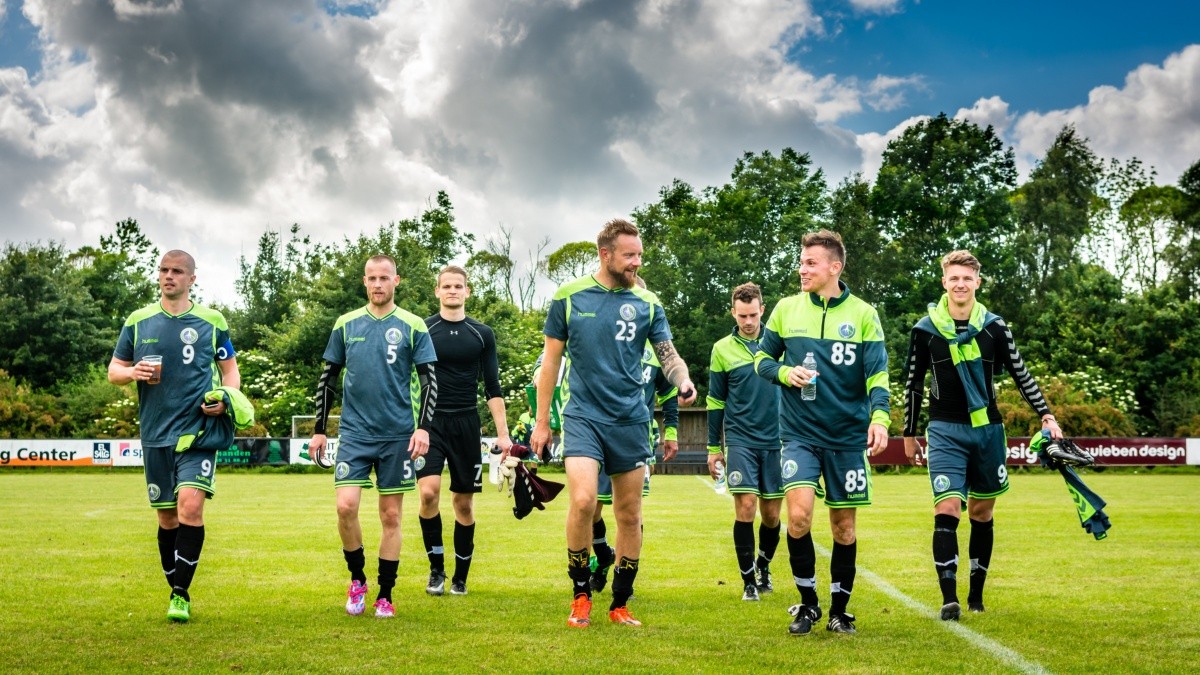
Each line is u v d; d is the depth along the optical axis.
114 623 5.48
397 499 5.90
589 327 5.55
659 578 7.54
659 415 24.61
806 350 5.48
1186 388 37.91
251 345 51.28
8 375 42.22
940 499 5.87
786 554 9.18
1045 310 45.69
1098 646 4.93
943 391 6.01
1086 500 5.96
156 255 68.19
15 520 12.33
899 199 47.25
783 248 47.31
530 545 9.78
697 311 44.16
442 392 6.90
